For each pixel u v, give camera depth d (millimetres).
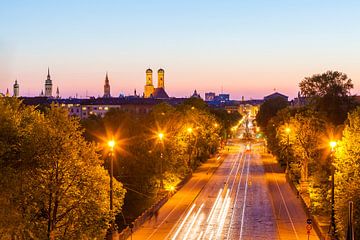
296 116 162500
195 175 191625
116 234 84500
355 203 77625
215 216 119000
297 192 142250
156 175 147375
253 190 156250
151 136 152875
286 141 182750
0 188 57219
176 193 151125
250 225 109688
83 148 73312
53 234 67562
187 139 189125
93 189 70438
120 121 161875
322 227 101312
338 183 89625
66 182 69375
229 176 188875
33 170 64750
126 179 142625
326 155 133625
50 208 67188
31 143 64500
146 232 102812
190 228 106812
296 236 100000
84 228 69812
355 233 76312
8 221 56344
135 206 132125
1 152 59750
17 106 74812
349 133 91188
